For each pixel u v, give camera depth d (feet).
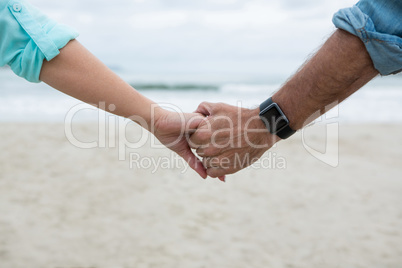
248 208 10.49
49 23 4.63
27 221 9.41
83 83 4.89
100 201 10.78
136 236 8.78
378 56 4.22
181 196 11.24
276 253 8.16
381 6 4.14
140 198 11.03
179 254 8.03
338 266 7.68
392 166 14.75
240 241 8.65
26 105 32.40
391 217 10.03
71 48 4.76
